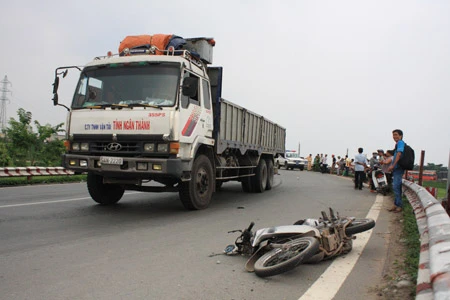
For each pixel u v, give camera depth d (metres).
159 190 8.30
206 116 8.76
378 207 10.01
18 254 4.79
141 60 7.85
